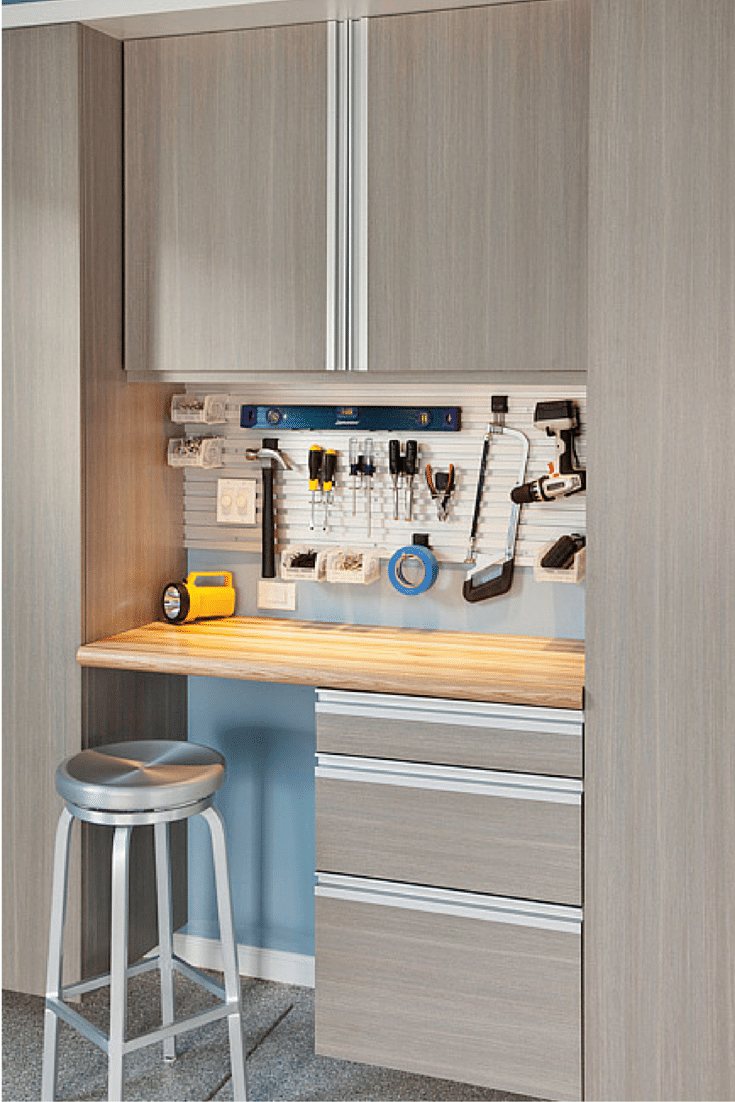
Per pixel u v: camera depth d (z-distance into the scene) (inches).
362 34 99.7
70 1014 95.6
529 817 92.7
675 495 88.8
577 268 95.0
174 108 106.2
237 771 123.4
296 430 118.6
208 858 124.9
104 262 107.2
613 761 91.4
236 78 103.9
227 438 121.2
